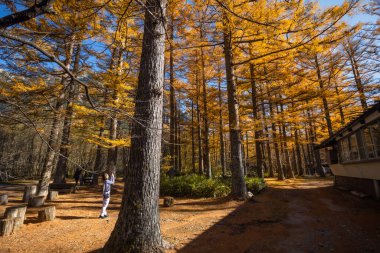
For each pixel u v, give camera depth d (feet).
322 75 45.65
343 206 25.67
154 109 14.37
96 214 25.12
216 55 42.42
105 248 13.21
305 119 42.01
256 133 48.52
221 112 49.55
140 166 13.60
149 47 15.39
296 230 17.95
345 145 36.01
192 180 38.11
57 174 46.98
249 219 21.49
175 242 15.51
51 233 18.58
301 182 52.16
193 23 26.43
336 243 15.02
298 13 20.97
